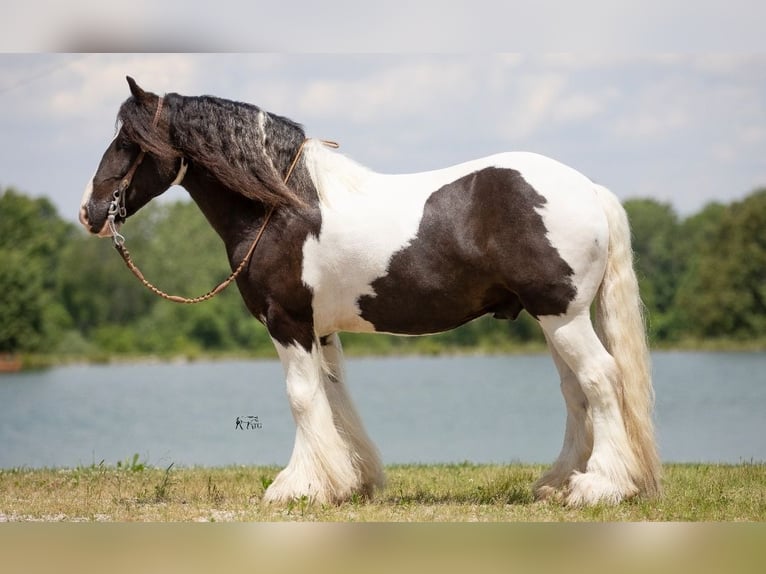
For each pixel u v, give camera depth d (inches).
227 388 2105.1
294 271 405.7
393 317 405.7
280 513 391.5
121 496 461.7
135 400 1887.3
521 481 493.4
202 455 1078.4
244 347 3122.5
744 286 3043.8
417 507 407.5
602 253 389.4
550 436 1220.5
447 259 393.4
